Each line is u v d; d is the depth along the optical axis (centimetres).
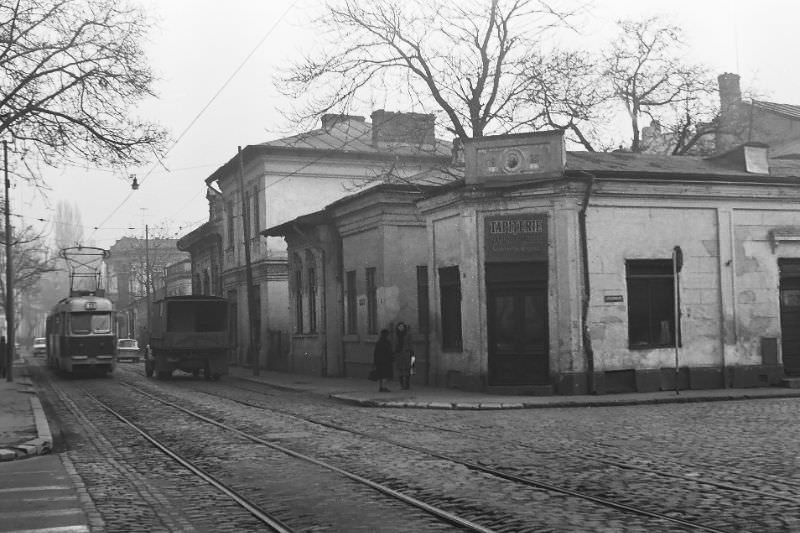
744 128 4144
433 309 2480
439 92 3253
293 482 988
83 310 3738
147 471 1111
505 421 1628
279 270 4041
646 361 2200
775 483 915
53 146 2167
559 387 2141
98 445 1421
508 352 2211
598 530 713
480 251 2231
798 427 1429
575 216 2161
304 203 4028
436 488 923
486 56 3244
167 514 827
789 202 2353
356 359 3039
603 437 1341
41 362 6266
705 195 2269
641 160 2508
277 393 2561
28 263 6069
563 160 2158
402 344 2419
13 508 866
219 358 3378
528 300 2198
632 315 2206
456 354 2370
